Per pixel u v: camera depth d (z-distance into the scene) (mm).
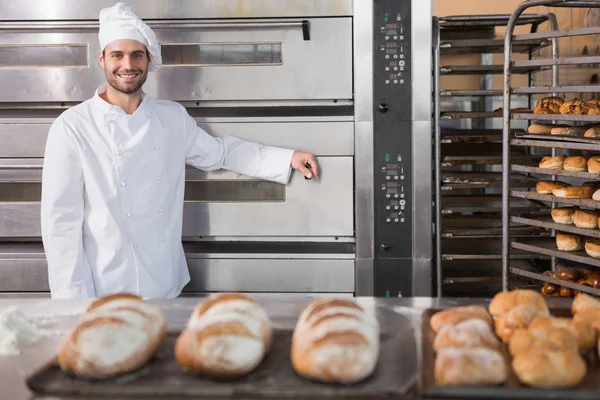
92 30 2314
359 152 2326
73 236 2061
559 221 2295
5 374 970
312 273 2352
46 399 856
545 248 2270
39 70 2361
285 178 2309
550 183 2355
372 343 916
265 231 2385
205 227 2393
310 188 2352
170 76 2346
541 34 2105
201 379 899
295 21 2246
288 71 2322
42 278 2381
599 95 2969
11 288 2391
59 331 1161
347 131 2322
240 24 2258
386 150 2326
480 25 2781
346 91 2316
